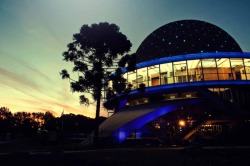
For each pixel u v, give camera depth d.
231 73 29.89
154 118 28.31
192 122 29.36
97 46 23.12
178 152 14.88
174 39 40.41
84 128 83.44
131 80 37.53
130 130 26.83
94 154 14.18
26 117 99.69
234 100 29.58
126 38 23.73
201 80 29.91
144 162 10.93
